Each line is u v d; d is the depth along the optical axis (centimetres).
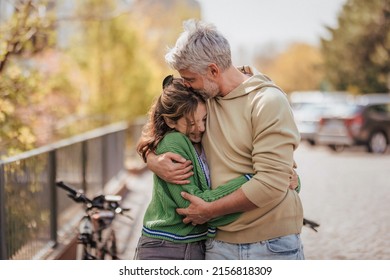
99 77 2341
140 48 2522
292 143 375
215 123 395
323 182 1723
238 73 397
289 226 393
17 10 1016
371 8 5156
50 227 833
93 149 1218
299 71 7662
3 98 943
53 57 1275
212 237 401
